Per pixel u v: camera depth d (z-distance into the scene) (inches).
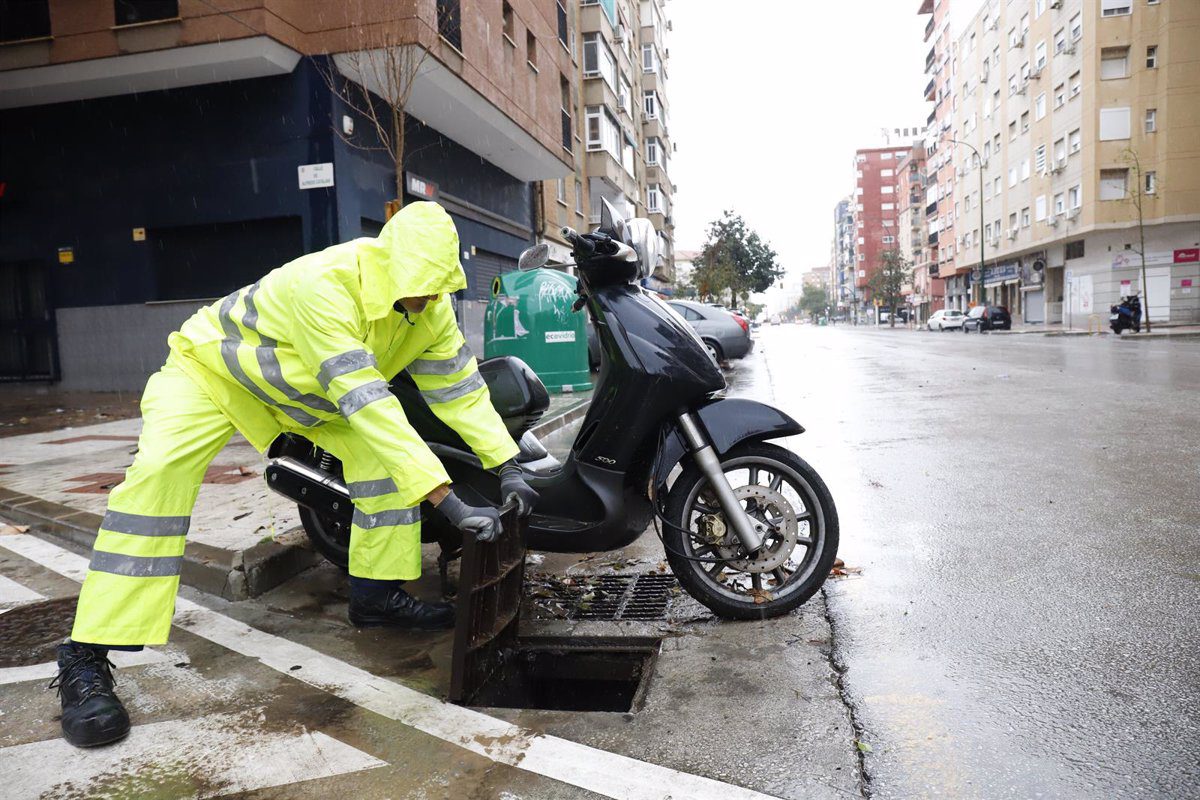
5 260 550.9
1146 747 86.0
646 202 1983.3
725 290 2356.1
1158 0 1470.2
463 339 122.4
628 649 120.0
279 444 140.6
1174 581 135.6
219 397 110.0
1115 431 285.1
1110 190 1530.5
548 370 454.3
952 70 2527.1
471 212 737.6
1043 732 89.7
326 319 99.7
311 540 155.7
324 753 90.4
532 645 122.2
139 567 99.7
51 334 546.9
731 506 123.3
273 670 114.1
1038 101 1791.3
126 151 523.8
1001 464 237.6
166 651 121.6
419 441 99.9
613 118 1325.0
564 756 87.5
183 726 98.0
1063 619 121.9
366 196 534.6
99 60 480.4
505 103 659.4
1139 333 1198.9
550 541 127.4
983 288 2006.6
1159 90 1485.0
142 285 530.6
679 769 84.0
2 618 135.7
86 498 207.3
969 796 78.1
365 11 486.3
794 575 128.3
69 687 97.0
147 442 103.7
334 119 497.4
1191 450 243.9
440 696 104.3
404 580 123.4
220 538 163.3
